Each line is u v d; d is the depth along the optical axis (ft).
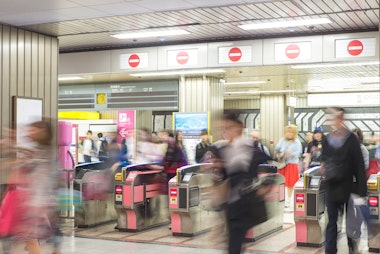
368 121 78.64
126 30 32.71
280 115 66.95
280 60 34.19
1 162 24.82
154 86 45.14
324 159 19.58
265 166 28.43
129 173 29.45
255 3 25.76
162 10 27.09
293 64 34.09
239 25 31.48
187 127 43.32
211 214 29.71
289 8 27.22
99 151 53.42
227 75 42.65
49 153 17.17
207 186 29.66
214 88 44.42
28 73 30.35
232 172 16.89
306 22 30.63
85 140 55.67
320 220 25.18
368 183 23.12
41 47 31.55
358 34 32.30
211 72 39.75
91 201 31.17
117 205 29.45
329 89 62.23
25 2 24.59
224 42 35.53
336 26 31.81
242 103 83.97
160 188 31.73
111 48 39.06
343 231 28.76
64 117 63.31
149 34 34.19
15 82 29.43
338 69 38.60
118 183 29.48
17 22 28.68
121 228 29.89
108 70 39.09
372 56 32.01
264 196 17.10
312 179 25.25
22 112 29.48
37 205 16.60
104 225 31.86
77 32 32.68
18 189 16.47
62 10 26.40
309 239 25.36
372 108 78.18
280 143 38.19
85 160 55.47
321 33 33.30
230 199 16.84
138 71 38.14
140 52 38.04
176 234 28.32
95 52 39.47
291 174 38.01
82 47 39.42
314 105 67.26
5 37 28.96
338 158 19.11
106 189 32.24
